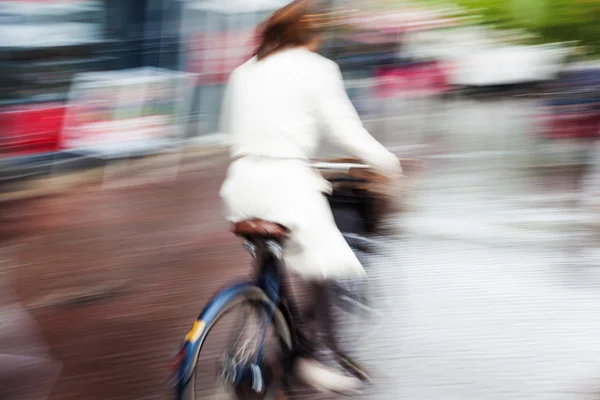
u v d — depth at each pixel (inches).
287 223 148.5
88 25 396.8
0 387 183.8
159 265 270.8
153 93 418.3
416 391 177.8
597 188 351.9
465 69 546.0
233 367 144.3
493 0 171.0
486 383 181.3
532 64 192.2
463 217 316.5
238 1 455.5
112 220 323.9
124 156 406.9
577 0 164.9
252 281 151.7
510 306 226.1
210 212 338.3
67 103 383.6
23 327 218.8
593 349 198.7
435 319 216.4
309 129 150.3
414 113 562.3
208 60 447.5
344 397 173.9
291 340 158.7
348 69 532.1
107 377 189.2
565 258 267.3
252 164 150.9
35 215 330.6
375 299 173.3
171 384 142.9
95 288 248.8
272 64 150.9
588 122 357.7
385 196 163.3
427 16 186.1
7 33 360.5
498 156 426.9
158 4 425.4
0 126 359.3
